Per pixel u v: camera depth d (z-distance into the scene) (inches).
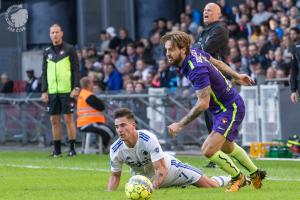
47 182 990.4
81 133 1662.2
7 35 2022.6
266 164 1208.2
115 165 855.1
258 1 1943.9
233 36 1781.5
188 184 875.4
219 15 1131.3
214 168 1151.0
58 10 2054.6
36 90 1838.1
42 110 1721.2
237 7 1936.5
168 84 1670.8
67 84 1403.8
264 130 1460.4
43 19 2037.4
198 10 2063.2
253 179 857.5
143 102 1584.6
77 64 1409.9
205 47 1115.9
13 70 2041.1
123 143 840.3
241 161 853.8
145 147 833.5
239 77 861.2
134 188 748.6
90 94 1472.7
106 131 1473.9
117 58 1895.9
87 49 1909.4
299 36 1581.0
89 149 1530.5
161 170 837.8
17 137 1768.0
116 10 2183.8
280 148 1354.6
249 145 1460.4
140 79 1731.1
